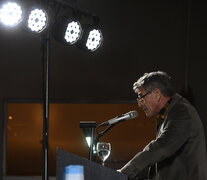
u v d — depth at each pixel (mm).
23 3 4910
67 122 8656
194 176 4367
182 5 8453
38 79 8461
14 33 8445
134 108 8539
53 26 5270
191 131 4379
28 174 8586
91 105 8586
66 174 2381
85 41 5656
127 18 8461
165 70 8430
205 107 8320
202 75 8367
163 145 4285
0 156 8469
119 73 8461
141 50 8461
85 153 8727
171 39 8453
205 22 8383
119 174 3281
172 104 4582
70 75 8492
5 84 8469
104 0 8438
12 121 8578
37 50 8461
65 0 5406
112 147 8594
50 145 8734
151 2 8469
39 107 8594
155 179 4523
